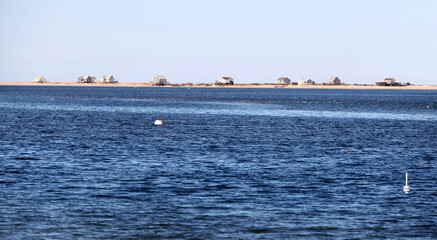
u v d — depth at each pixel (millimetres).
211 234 68562
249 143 155250
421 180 100125
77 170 105312
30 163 112438
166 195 86125
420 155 134000
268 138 170000
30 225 70312
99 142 151625
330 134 187000
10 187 89500
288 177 101500
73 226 70375
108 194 86188
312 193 88875
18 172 102062
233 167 111688
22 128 191625
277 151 138125
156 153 130875
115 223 71875
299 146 149875
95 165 111438
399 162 121750
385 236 68625
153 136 171000
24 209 76875
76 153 128250
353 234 69188
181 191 88875
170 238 67000
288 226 71750
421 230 70812
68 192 87000
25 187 89750
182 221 73125
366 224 72875
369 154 135000
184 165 113250
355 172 107875
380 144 157625
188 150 137250
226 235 68312
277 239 67188
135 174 102125
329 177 102125
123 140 157625
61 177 98188
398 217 75938
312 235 68688
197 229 70188
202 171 106312
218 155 129000
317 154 133625
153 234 68250
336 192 89688
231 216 75562
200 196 85750
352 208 80000
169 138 165500
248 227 71188
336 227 71625
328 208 79938
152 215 75500
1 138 157625
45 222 71625
